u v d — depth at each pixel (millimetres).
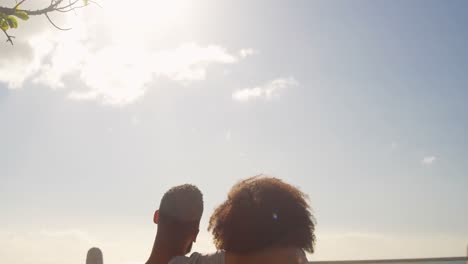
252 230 1747
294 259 1724
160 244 2646
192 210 2613
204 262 2121
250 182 1905
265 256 1740
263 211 1761
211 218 1893
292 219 1767
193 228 2645
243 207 1785
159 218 2678
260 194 1785
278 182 1868
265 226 1745
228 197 1889
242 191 1829
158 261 2623
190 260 2221
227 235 1786
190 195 2641
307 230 1791
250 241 1744
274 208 1765
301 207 1805
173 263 2289
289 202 1787
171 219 2611
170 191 2676
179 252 2633
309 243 1787
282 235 1748
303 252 1771
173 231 2621
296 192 1844
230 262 1810
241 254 1777
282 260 1722
